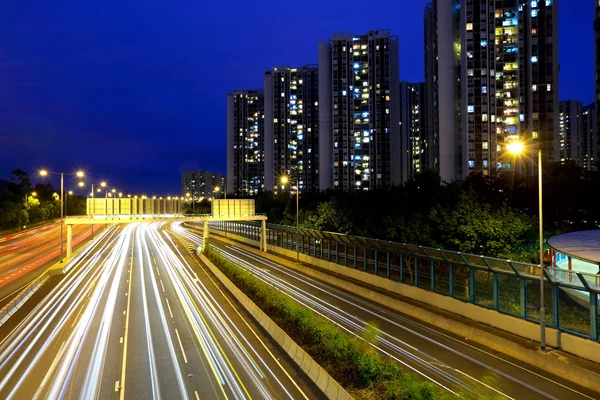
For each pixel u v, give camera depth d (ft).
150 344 68.28
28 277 138.21
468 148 288.71
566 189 170.50
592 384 49.85
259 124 590.55
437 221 100.07
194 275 138.00
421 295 89.56
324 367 52.19
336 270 129.70
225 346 67.05
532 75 290.56
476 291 80.59
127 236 304.91
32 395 50.19
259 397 48.60
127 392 50.49
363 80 414.21
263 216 197.16
